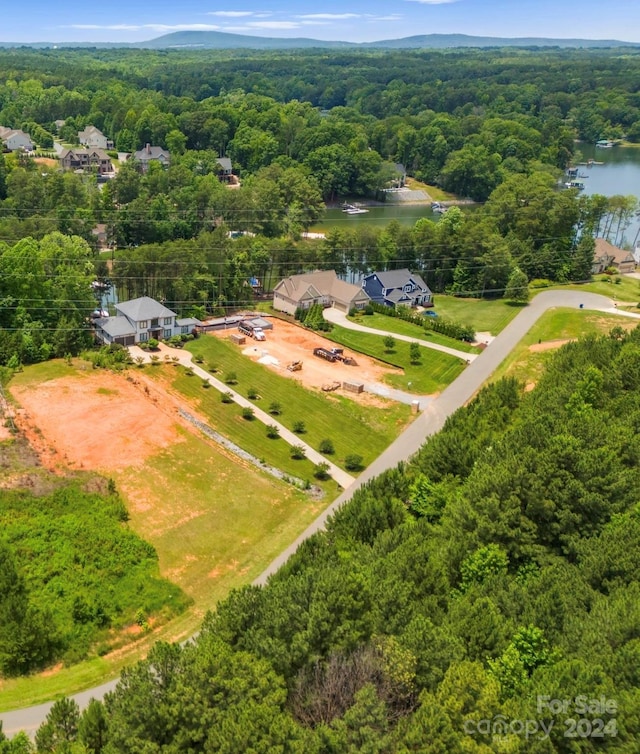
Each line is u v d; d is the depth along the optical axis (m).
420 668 25.59
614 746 21.67
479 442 48.47
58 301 74.62
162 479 52.03
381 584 29.95
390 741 22.34
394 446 60.41
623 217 132.38
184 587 41.34
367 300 95.12
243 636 27.80
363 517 40.03
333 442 60.72
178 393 67.50
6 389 64.06
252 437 60.50
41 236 97.12
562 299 101.50
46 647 35.19
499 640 27.08
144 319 78.25
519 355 80.38
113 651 36.19
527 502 37.47
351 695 25.05
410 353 79.50
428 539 37.16
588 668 23.88
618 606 27.52
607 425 45.38
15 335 71.12
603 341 65.50
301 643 26.02
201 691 24.05
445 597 31.58
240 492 51.62
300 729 22.72
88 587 39.38
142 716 23.38
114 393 65.75
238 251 94.56
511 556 35.97
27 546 41.47
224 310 90.75
